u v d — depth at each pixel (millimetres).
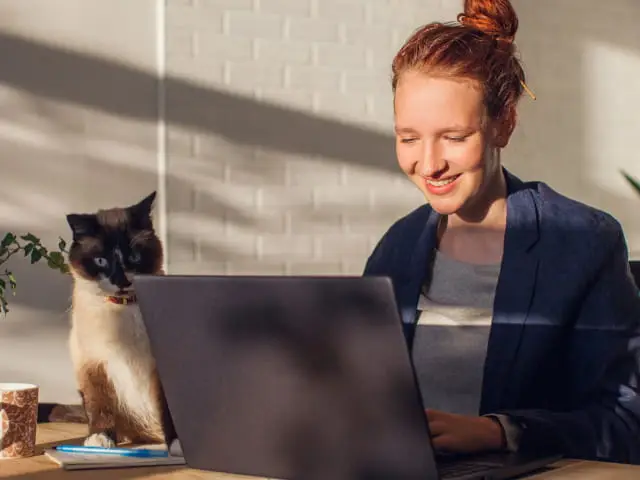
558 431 1319
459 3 3650
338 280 1048
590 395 1459
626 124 4098
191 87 3207
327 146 3443
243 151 3297
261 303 1120
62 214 3021
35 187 2988
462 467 1188
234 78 3279
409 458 1060
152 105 3164
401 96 1471
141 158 3146
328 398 1098
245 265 3301
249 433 1183
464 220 1614
